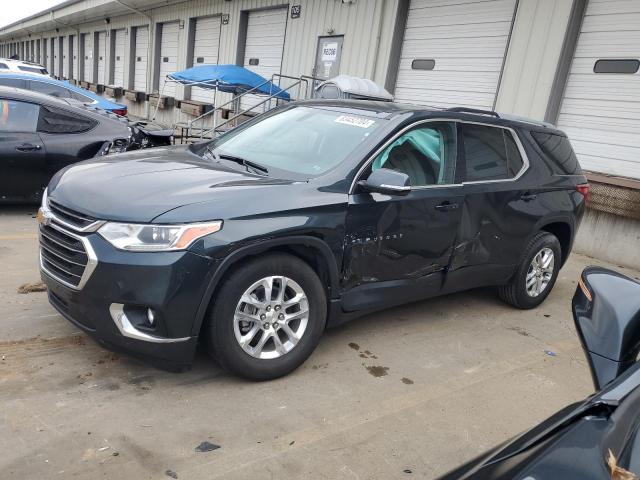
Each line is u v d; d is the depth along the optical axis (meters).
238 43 15.56
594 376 2.14
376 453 2.80
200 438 2.77
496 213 4.42
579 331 2.31
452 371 3.79
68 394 3.01
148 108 21.34
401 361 3.84
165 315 2.88
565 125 8.22
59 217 3.18
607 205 7.44
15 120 6.42
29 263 5.05
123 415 2.88
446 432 3.05
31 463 2.46
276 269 3.19
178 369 3.08
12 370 3.17
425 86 10.35
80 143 6.73
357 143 3.71
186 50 18.44
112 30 25.34
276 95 12.24
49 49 36.97
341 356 3.81
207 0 17.03
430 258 4.03
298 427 2.95
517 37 8.56
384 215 3.62
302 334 3.39
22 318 3.84
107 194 3.11
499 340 4.42
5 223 6.43
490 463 1.47
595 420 1.49
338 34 11.98
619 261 7.54
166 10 19.73
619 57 7.53
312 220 3.24
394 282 3.88
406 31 10.66
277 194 3.22
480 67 9.31
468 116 4.34
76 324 3.12
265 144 4.06
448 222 4.05
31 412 2.81
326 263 3.41
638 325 2.21
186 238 2.87
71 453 2.55
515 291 5.00
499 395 3.54
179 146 4.52
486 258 4.50
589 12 7.81
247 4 15.08
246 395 3.19
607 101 7.71
